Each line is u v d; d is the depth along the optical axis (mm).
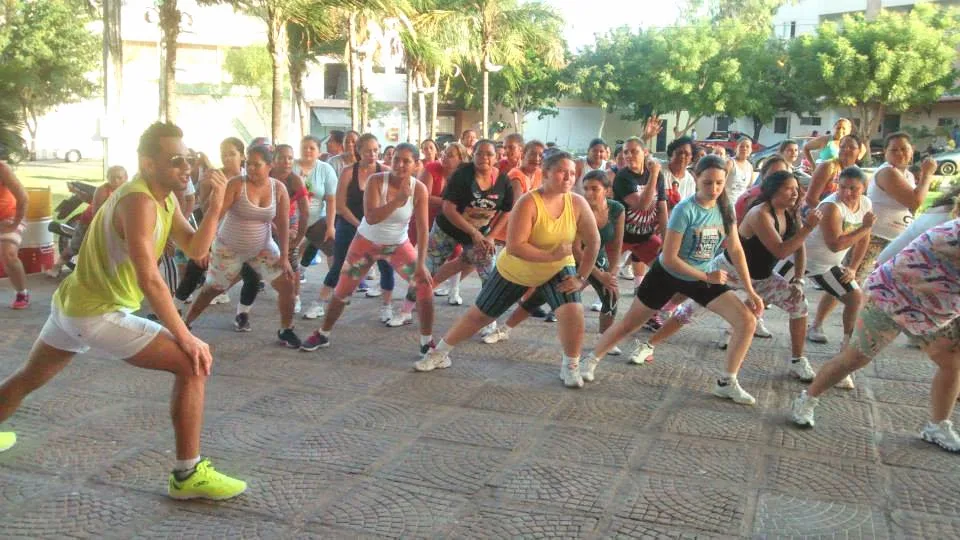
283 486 4047
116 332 3635
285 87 34719
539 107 42594
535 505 3887
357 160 7805
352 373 6020
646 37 40125
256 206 6332
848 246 5984
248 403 5305
